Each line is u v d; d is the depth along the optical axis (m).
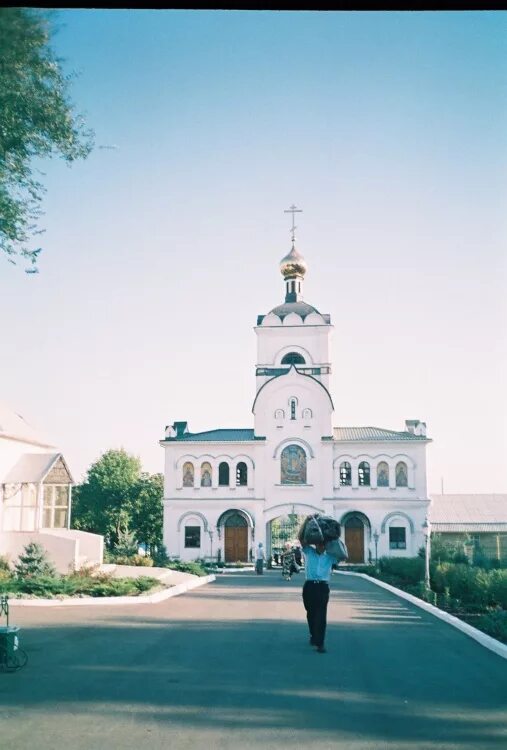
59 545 27.61
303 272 59.16
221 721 7.59
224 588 27.23
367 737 7.11
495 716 7.90
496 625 13.93
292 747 6.78
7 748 6.69
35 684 9.23
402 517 50.62
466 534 57.31
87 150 12.88
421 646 12.68
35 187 12.88
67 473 33.59
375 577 34.31
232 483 52.00
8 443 31.95
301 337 55.16
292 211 59.97
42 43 11.20
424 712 8.04
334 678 9.73
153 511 72.06
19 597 19.86
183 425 55.81
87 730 7.25
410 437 51.69
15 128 11.88
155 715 7.80
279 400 52.91
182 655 11.39
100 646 12.27
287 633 14.11
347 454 51.88
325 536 12.27
